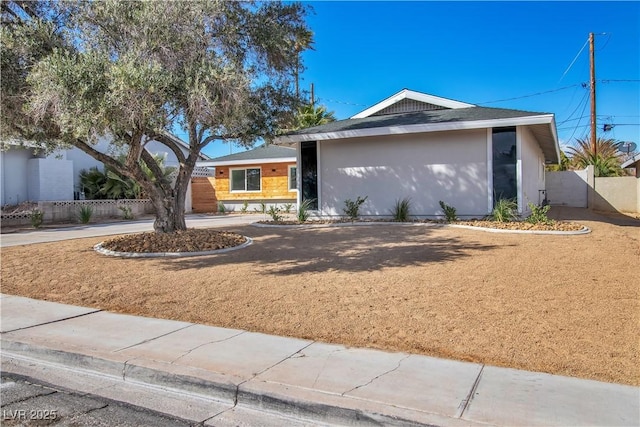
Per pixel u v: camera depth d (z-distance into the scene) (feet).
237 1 36.32
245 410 12.13
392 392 11.92
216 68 28.81
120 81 24.31
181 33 29.66
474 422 10.44
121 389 13.48
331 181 52.75
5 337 16.83
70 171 70.33
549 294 19.74
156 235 35.76
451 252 29.43
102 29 29.60
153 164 37.40
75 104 25.03
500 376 12.77
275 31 38.32
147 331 17.31
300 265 27.14
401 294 20.45
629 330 15.62
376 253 29.96
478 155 46.47
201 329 17.44
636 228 41.98
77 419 11.64
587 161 88.69
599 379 12.50
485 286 21.18
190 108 27.81
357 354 14.61
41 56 27.99
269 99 41.98
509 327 16.24
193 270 26.63
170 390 13.34
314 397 11.73
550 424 10.30
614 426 10.16
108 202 70.95
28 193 66.64
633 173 102.73
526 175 48.75
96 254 32.24
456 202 47.52
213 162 84.53
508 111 48.11
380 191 50.62
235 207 84.99
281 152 83.35
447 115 49.90
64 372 14.78
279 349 15.19
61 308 20.61
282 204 80.69
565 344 14.70
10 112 28.99
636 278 21.93
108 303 21.18
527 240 33.47
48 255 32.32
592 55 86.33
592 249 29.45
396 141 49.75
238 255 30.99
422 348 14.93
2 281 25.53
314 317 18.13
